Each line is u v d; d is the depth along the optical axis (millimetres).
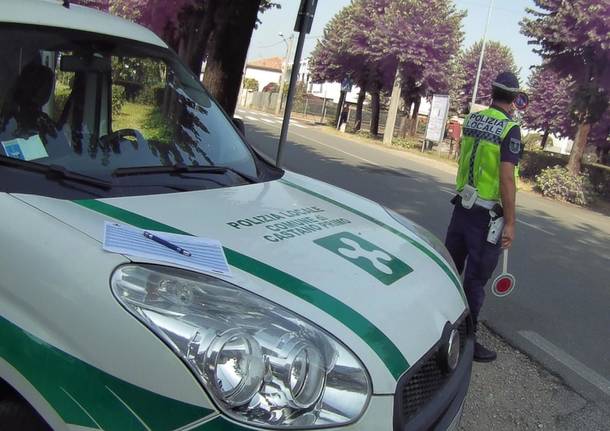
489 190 4227
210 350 1673
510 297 5977
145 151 2732
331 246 2309
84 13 3031
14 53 2531
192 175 2713
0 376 1770
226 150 3119
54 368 1703
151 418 1650
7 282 1806
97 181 2311
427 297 2264
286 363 1708
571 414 3787
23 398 1742
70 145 2510
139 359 1667
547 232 10086
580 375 4367
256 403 1675
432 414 2010
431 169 17969
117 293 1718
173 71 3264
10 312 1782
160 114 3004
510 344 4797
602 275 7418
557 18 17469
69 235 1848
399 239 2680
